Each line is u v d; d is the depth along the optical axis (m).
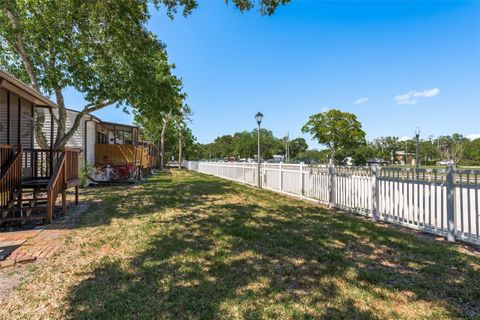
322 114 31.92
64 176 6.34
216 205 7.57
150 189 11.41
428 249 3.90
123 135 19.67
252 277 3.03
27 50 9.96
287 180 9.86
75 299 2.58
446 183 4.45
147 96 11.16
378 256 3.68
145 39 7.71
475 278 2.99
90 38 8.84
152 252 3.81
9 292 2.72
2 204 5.17
